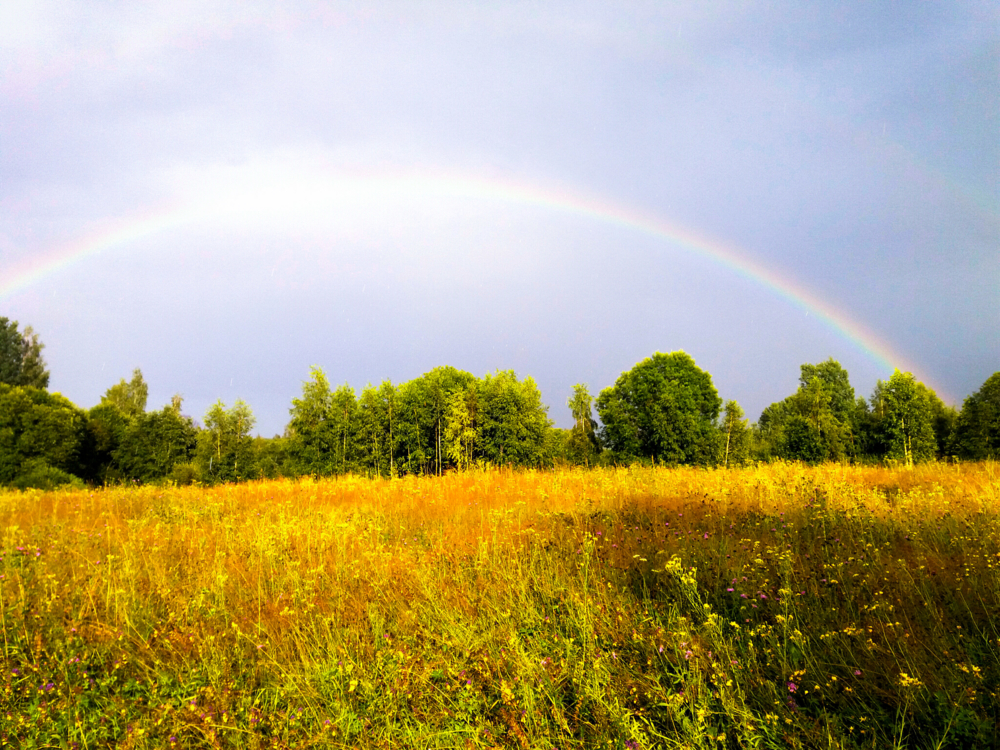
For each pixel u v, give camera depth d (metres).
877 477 13.17
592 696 3.76
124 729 3.79
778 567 5.61
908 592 4.87
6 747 3.64
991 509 7.69
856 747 3.21
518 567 6.22
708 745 3.38
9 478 36.66
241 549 7.83
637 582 5.88
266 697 4.22
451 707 3.89
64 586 6.05
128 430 44.19
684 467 19.23
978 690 3.48
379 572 6.36
